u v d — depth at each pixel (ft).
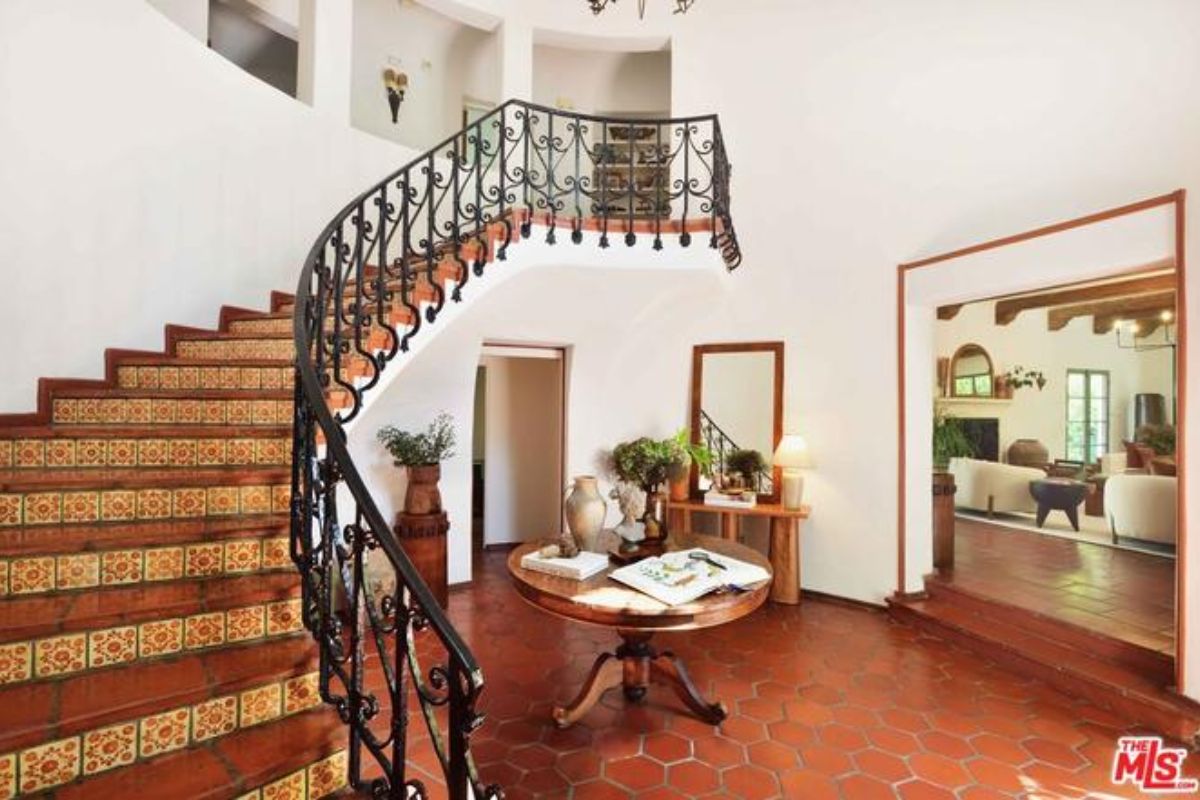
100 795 4.51
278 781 5.00
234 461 7.95
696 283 14.03
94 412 8.68
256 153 13.35
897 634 12.50
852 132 14.44
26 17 9.14
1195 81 9.68
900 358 13.65
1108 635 10.25
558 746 8.29
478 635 12.24
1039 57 11.80
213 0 16.49
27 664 5.21
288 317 11.68
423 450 14.08
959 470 23.57
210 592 6.19
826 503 14.78
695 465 15.84
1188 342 8.80
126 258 10.71
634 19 17.17
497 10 17.19
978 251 11.98
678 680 9.20
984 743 8.44
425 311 10.30
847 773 7.73
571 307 14.48
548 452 20.26
